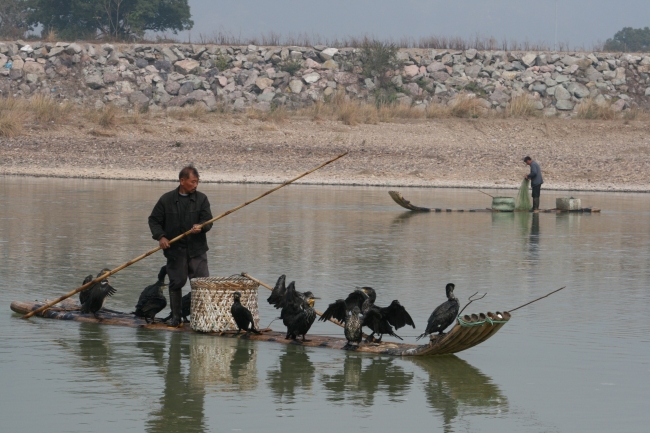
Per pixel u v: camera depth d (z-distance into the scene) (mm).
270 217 82000
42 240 61312
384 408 26500
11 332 35688
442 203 101812
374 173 131375
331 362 32062
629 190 123812
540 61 193375
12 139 138875
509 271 52219
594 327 37594
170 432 23859
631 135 157125
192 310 36594
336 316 35000
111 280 47375
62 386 28141
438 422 25188
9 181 113500
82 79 179625
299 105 172625
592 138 155500
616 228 79062
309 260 54750
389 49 188500
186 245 37156
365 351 33594
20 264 51188
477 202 104188
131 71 180750
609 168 137500
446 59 192250
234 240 64125
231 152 138375
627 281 49281
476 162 139750
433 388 28719
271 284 45906
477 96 178125
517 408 26609
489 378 29859
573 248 64000
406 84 184250
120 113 159750
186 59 185500
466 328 31219
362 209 92000
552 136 155625
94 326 37281
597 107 170375
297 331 34750
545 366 31500
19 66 181625
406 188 122250
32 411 25484
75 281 46281
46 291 43562
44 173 122000
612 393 28125
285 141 146125
